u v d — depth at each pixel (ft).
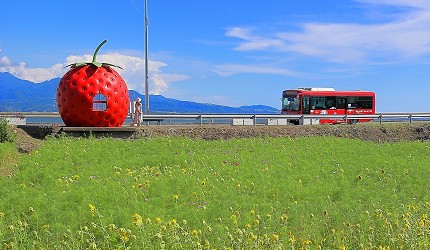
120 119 84.53
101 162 57.88
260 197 41.75
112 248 24.54
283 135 93.91
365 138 101.76
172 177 46.85
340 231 29.58
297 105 145.48
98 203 34.19
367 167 59.21
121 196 36.88
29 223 29.55
